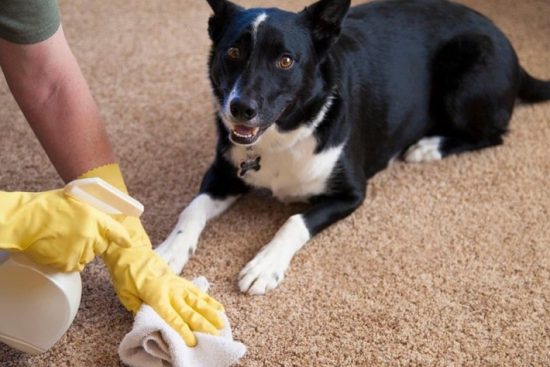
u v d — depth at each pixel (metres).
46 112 1.35
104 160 1.40
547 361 1.29
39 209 1.11
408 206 1.68
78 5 2.58
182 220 1.54
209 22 1.54
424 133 1.92
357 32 1.71
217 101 1.56
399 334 1.33
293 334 1.32
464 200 1.70
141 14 2.53
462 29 1.84
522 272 1.49
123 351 1.20
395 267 1.49
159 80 2.15
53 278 1.12
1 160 1.78
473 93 1.82
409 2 1.85
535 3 2.61
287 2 2.63
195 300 1.26
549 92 2.05
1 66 1.31
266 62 1.42
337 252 1.54
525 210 1.67
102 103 2.03
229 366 1.24
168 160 1.82
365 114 1.67
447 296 1.42
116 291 1.31
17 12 1.20
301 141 1.54
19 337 1.18
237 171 1.62
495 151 1.90
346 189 1.61
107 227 1.16
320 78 1.51
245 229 1.61
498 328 1.35
